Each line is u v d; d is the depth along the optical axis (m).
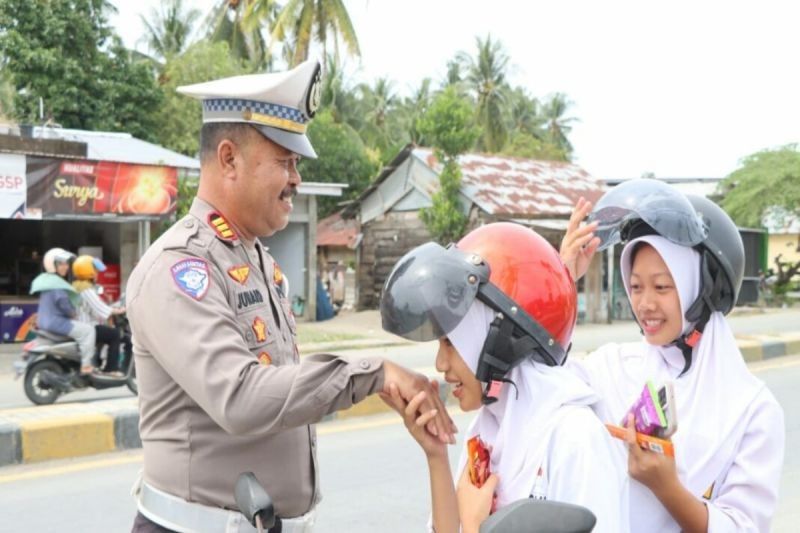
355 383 1.75
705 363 1.99
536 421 1.67
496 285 1.67
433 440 1.72
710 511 1.78
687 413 1.97
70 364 8.10
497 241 1.73
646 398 1.71
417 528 4.56
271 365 1.91
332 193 17.97
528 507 1.37
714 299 2.00
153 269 1.94
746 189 24.30
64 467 5.70
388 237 20.44
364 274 21.05
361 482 5.41
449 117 17.17
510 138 38.66
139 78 18.84
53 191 11.98
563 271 1.76
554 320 1.70
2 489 5.20
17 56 17.16
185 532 1.99
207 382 1.80
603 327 17.20
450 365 1.73
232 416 1.77
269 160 2.08
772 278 26.28
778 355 11.38
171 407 2.00
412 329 1.68
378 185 20.38
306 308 18.23
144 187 12.87
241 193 2.09
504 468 1.71
